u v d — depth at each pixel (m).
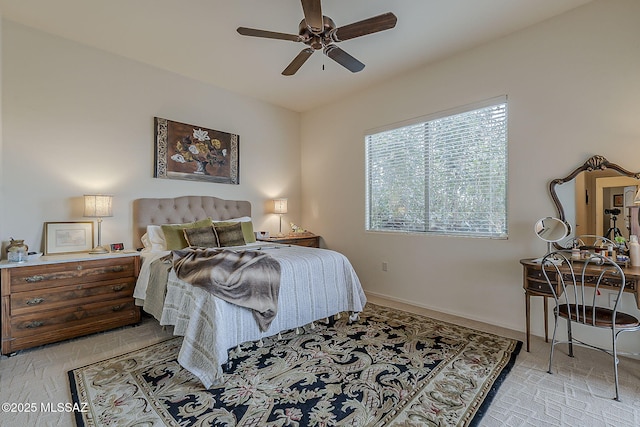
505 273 2.98
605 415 1.67
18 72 2.78
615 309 1.88
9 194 2.74
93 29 2.87
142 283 2.88
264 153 4.73
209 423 1.61
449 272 3.39
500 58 2.98
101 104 3.25
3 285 2.36
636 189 2.31
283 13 2.60
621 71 2.37
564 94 2.63
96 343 2.62
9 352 2.37
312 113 5.03
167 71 3.71
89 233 3.13
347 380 2.03
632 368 2.16
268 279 2.40
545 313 2.60
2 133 2.70
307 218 5.11
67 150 3.04
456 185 3.37
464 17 2.66
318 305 2.76
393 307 3.61
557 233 2.56
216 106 4.17
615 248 2.34
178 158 3.80
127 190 3.43
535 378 2.04
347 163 4.50
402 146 3.87
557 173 2.67
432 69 3.50
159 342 2.64
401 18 2.66
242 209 4.40
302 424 1.61
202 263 2.32
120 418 1.65
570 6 2.53
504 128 3.01
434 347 2.52
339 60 2.59
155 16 2.65
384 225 4.09
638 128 2.31
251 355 2.38
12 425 1.60
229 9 2.55
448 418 1.65
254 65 3.56
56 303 2.59
